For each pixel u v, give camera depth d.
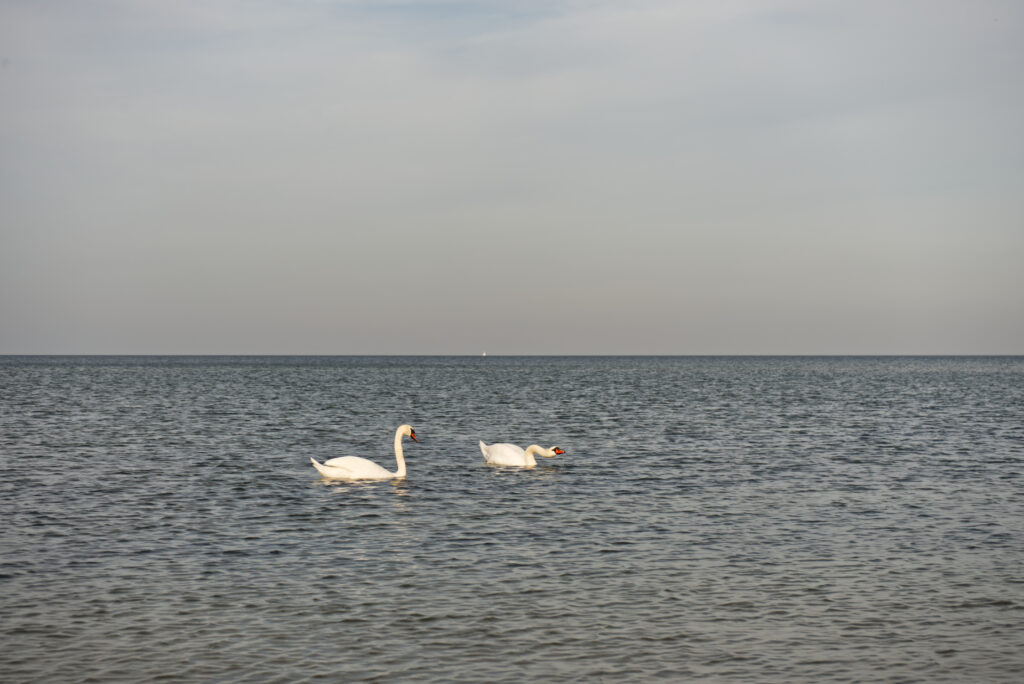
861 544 19.67
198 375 138.38
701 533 20.75
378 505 24.17
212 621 14.30
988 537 20.34
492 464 32.25
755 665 12.68
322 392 83.75
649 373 161.25
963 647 13.38
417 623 14.26
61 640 13.47
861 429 46.28
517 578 16.80
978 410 60.78
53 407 60.62
